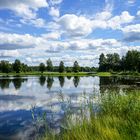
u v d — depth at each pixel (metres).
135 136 7.72
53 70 166.50
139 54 108.12
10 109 19.11
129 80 52.16
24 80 68.06
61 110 16.97
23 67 149.62
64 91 32.50
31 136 11.09
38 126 12.57
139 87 31.67
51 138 9.58
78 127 9.45
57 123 12.89
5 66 148.25
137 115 10.30
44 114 10.38
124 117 10.49
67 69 155.50
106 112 11.83
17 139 10.88
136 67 105.69
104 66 141.88
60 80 67.44
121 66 126.56
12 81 62.56
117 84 38.72
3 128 13.00
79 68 153.25
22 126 13.31
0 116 16.33
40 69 142.25
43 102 22.31
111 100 13.30
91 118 10.63
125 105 12.02
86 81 58.72
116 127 8.95
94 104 14.32
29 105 20.91
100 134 8.32
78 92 30.19
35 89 37.91
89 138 8.16
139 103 11.74
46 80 67.88
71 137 8.85
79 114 12.43
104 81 50.66
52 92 32.41
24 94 30.55
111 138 7.71
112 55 139.88
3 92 33.69
